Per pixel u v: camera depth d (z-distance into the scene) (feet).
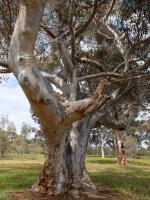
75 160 50.34
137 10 49.06
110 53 64.54
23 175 79.87
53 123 37.14
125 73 51.98
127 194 55.67
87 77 52.26
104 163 153.38
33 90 32.71
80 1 48.29
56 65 64.95
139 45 54.24
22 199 45.32
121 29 52.65
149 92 67.87
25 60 32.65
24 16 31.91
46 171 46.85
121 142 144.97
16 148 250.78
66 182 48.39
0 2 48.80
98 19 58.08
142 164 164.25
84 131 52.80
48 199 45.44
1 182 65.26
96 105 35.65
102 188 60.49
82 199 47.26
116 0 53.47
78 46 62.54
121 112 84.07
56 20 54.85
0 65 47.14
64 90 53.42
